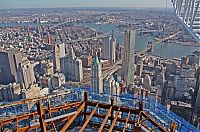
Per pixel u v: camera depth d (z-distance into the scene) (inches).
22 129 649.6
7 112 711.1
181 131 657.6
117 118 716.0
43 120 620.4
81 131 623.2
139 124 581.0
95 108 727.7
